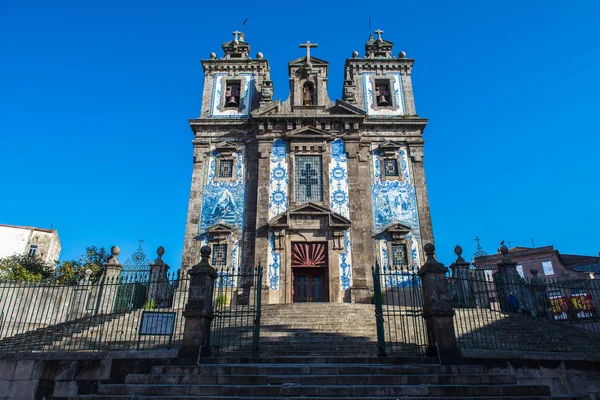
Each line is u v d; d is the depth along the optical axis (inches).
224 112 1018.7
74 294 653.9
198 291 410.6
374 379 319.3
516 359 400.8
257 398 284.4
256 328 419.5
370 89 1040.8
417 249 871.7
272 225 863.7
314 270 865.5
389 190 922.1
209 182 935.0
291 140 947.3
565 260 1437.0
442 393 299.0
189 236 884.0
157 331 411.5
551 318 616.7
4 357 403.2
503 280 652.7
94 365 394.0
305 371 336.5
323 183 911.7
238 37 1133.7
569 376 399.9
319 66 1042.7
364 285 826.2
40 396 389.1
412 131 976.3
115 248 701.3
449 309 389.1
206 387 304.7
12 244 1611.7
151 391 308.2
